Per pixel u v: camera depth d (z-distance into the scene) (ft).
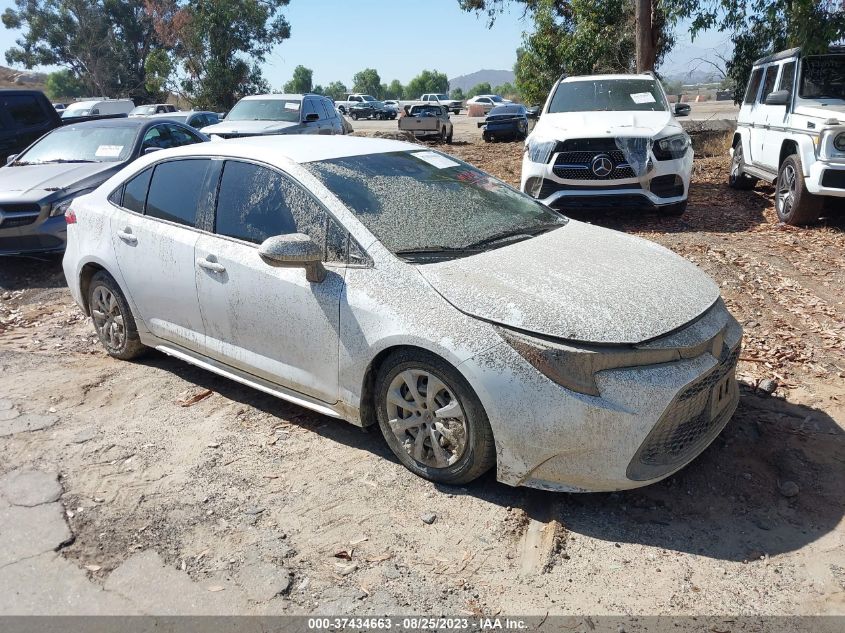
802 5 29.63
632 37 53.21
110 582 9.75
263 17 121.08
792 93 29.50
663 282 12.10
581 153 28.17
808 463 12.16
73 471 12.56
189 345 15.25
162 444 13.47
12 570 10.02
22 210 24.31
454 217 13.55
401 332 11.32
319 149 14.61
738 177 36.70
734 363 12.09
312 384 13.00
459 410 11.16
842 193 26.00
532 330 10.53
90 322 20.70
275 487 11.95
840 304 19.61
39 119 40.22
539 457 10.55
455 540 10.49
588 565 9.93
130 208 16.25
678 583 9.53
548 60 58.23
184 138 32.40
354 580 9.70
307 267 12.35
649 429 10.30
